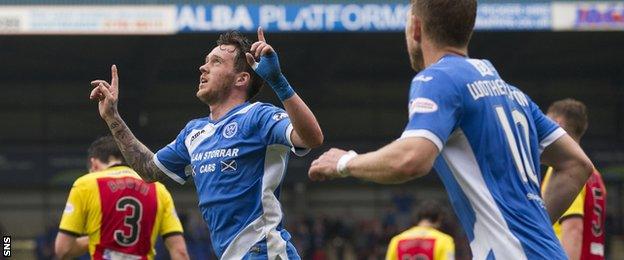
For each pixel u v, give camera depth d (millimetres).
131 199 12008
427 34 6641
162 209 12266
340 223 42000
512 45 40469
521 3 34969
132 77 42875
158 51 40031
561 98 45406
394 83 45906
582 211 10656
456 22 6559
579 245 10523
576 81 45312
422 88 6297
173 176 8781
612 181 44000
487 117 6406
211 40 39000
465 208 6457
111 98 8820
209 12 34625
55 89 44781
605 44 41344
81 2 34531
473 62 6586
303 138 7617
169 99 44938
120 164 12164
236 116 8188
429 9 6574
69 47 40094
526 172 6570
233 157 8078
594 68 44938
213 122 8352
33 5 34375
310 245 40938
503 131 6480
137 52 40562
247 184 8070
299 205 45031
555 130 7047
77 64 42625
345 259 42125
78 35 37906
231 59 8320
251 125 8039
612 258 42562
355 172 6281
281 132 7816
